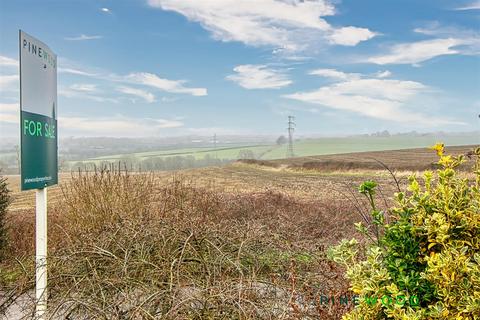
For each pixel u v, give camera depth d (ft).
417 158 131.44
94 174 26.20
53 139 15.17
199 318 9.84
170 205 25.75
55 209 26.73
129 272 11.68
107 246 13.58
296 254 14.51
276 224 24.90
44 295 11.85
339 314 9.89
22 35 12.26
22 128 12.26
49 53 14.69
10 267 19.35
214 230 14.52
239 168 141.69
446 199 7.15
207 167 145.79
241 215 28.81
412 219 7.43
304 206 33.50
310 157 168.66
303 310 10.68
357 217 28.68
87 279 10.91
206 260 12.37
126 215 22.35
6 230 23.38
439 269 6.43
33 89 13.08
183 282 11.16
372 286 7.16
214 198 29.25
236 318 9.84
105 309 10.21
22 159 12.27
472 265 6.39
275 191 54.75
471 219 6.93
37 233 13.78
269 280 12.16
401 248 7.29
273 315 10.11
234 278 11.43
